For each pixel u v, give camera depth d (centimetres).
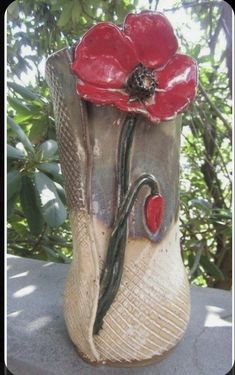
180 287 32
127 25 28
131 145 29
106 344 30
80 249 30
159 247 30
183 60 29
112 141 29
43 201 47
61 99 29
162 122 29
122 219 29
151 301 30
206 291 45
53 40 59
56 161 55
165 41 28
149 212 29
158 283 30
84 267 30
